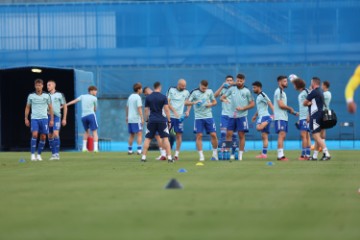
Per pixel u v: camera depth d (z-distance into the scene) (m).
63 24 113.69
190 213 27.09
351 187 36.88
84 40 113.38
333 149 91.06
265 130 68.12
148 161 63.44
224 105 67.81
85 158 70.12
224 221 25.03
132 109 79.38
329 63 109.56
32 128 66.00
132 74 112.56
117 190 35.97
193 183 39.31
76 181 41.72
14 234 22.78
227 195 33.06
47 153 84.69
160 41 112.50
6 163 61.66
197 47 111.81
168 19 112.25
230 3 111.50
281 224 24.25
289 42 110.56
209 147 99.25
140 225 24.34
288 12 110.62
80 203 30.61
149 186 37.91
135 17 112.94
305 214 26.64
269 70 110.44
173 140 85.81
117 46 112.81
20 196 33.69
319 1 110.19
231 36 111.38
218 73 111.50
